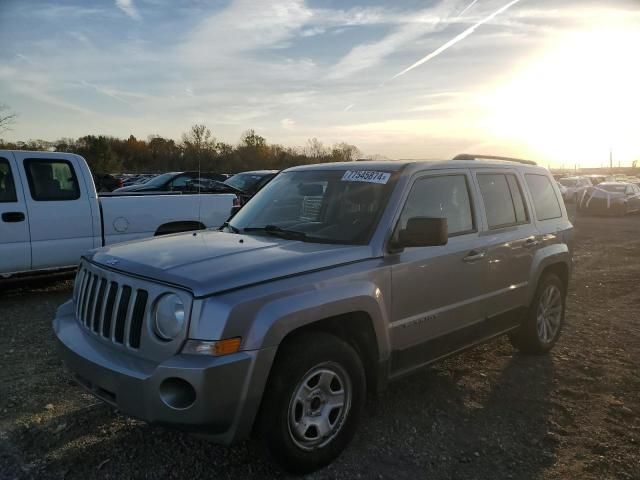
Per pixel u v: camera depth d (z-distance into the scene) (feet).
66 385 14.53
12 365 15.97
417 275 12.35
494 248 14.73
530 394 14.57
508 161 17.75
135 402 9.21
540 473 10.80
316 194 13.80
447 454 11.44
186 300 9.16
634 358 17.42
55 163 24.43
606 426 12.82
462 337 13.94
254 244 11.85
